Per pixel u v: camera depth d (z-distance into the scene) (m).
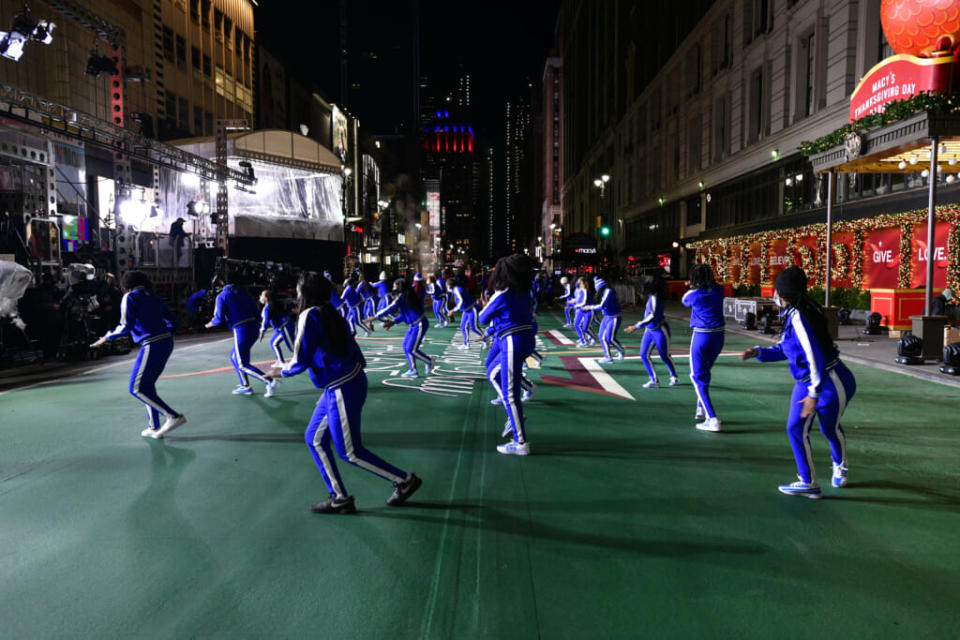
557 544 3.66
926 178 17.27
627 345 14.62
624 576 3.25
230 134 29.12
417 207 103.81
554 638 2.68
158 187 22.42
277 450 5.81
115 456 5.62
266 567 3.40
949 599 2.99
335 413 4.00
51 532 3.92
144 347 6.09
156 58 29.17
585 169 82.94
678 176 42.12
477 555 3.52
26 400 8.33
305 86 50.50
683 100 40.44
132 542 3.75
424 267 120.25
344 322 4.00
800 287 4.22
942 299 12.40
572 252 41.28
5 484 4.86
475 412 7.39
